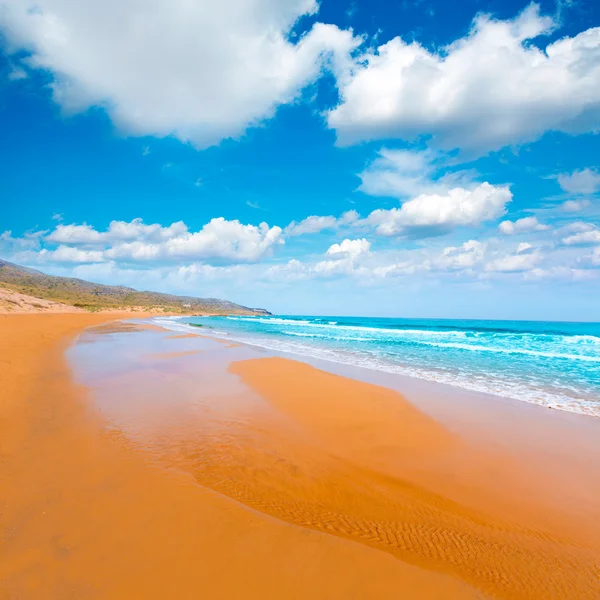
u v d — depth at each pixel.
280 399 11.01
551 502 5.63
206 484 5.57
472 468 6.74
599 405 10.80
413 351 23.89
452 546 4.41
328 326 60.66
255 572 3.42
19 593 3.05
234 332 42.12
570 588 3.78
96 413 8.64
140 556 3.57
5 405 8.71
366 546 3.94
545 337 37.25
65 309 65.62
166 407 9.54
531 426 8.98
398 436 8.24
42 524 4.06
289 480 5.98
